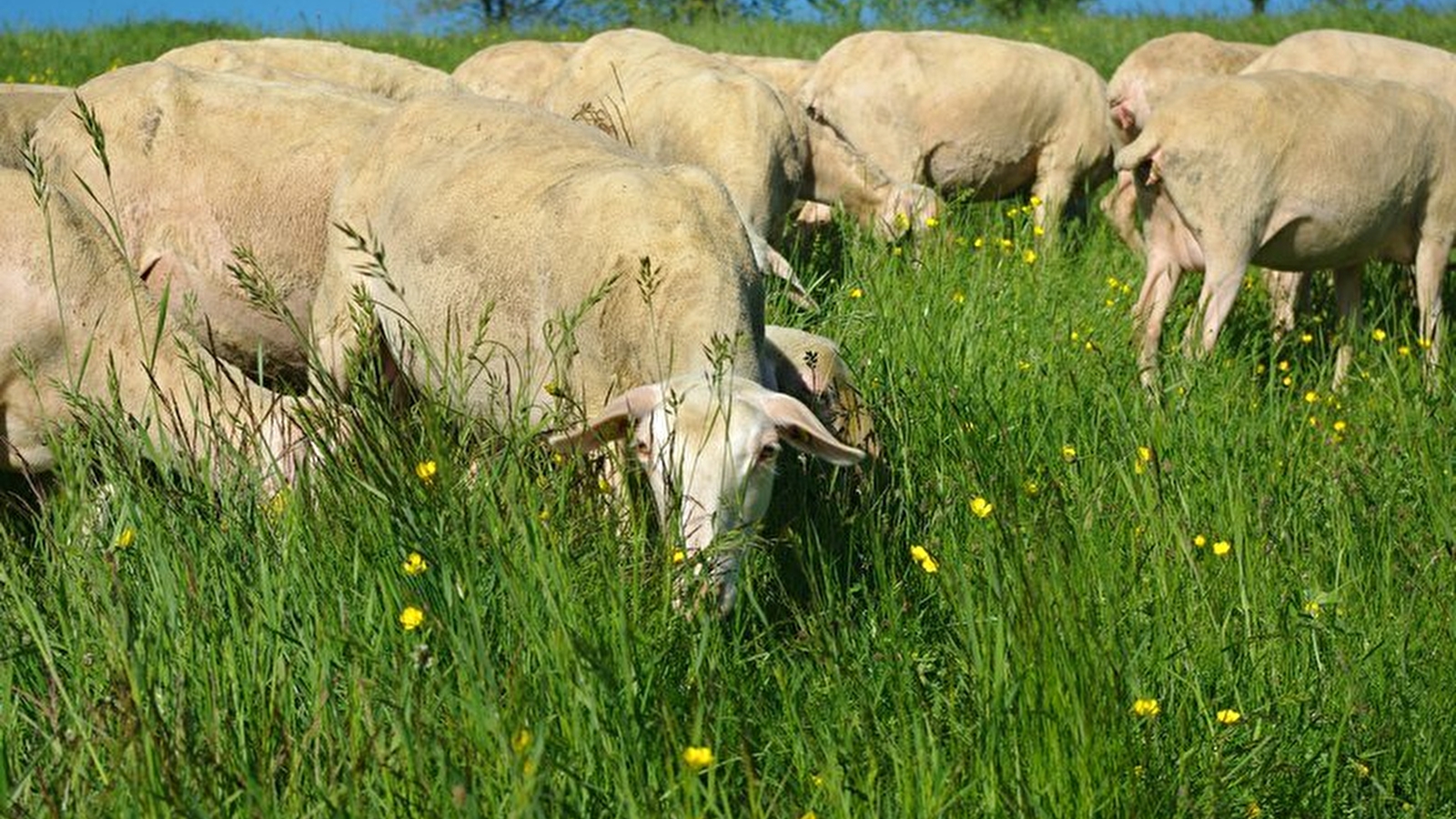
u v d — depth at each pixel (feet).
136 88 20.39
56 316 16.01
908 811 10.62
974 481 16.10
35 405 16.28
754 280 16.24
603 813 10.52
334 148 20.26
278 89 20.80
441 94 18.93
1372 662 13.32
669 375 15.14
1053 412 18.51
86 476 14.08
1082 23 73.26
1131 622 13.60
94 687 11.66
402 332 16.21
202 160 20.13
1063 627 11.60
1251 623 13.85
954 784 10.77
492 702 10.54
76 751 10.92
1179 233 25.46
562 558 12.62
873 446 17.37
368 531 12.73
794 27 73.72
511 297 16.24
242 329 20.63
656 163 17.30
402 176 17.88
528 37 75.41
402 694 10.79
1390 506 16.25
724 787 10.91
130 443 14.66
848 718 11.70
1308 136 24.39
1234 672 13.25
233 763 10.41
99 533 13.10
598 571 12.85
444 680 10.75
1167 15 74.54
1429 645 13.61
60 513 13.70
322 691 10.96
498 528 12.53
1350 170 24.58
